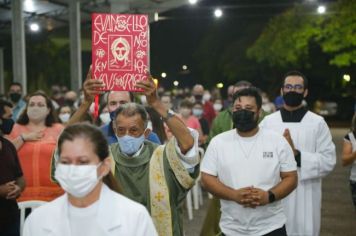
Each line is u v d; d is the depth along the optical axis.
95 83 4.66
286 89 6.89
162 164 4.68
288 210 6.65
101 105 8.49
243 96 5.27
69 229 3.09
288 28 42.50
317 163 6.63
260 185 5.18
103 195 3.16
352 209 11.73
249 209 5.17
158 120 8.17
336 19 39.84
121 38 4.82
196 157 4.58
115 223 3.08
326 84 48.31
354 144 7.90
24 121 7.43
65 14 24.55
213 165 5.37
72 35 21.92
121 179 4.67
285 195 5.17
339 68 44.66
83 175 3.00
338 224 10.36
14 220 6.18
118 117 4.59
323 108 47.34
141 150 4.75
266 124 7.03
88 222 3.11
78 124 3.18
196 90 16.73
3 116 8.68
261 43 44.28
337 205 12.16
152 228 3.20
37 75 36.50
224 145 5.34
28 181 6.90
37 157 6.96
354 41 39.19
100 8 24.03
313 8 41.56
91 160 3.07
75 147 3.05
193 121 12.80
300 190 6.72
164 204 4.64
